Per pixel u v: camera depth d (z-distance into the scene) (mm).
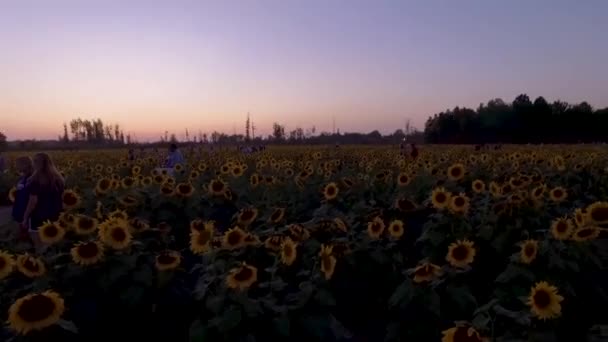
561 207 8766
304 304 4535
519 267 5281
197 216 8984
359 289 6289
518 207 7215
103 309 4863
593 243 5820
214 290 4789
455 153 28453
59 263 5180
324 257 4723
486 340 3350
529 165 16438
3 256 4629
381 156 28328
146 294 5062
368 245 6332
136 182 11367
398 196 9438
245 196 10711
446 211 7062
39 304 3709
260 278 5352
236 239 5242
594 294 5516
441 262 6812
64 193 8438
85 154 46531
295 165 20766
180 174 15617
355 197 9969
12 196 9375
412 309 5074
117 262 4992
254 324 4418
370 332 6223
